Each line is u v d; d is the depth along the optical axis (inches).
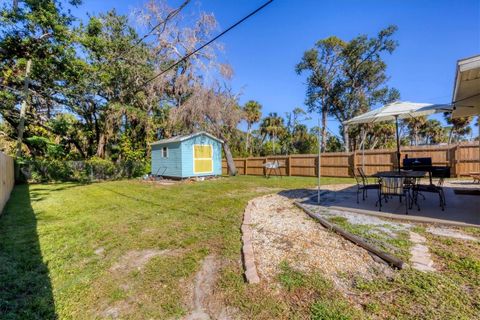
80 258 121.7
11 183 367.9
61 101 559.5
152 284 95.6
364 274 91.8
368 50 772.0
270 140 1166.3
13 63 486.9
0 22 414.6
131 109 601.9
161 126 652.7
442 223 139.4
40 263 116.3
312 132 1070.4
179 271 104.3
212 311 78.0
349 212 175.2
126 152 627.5
